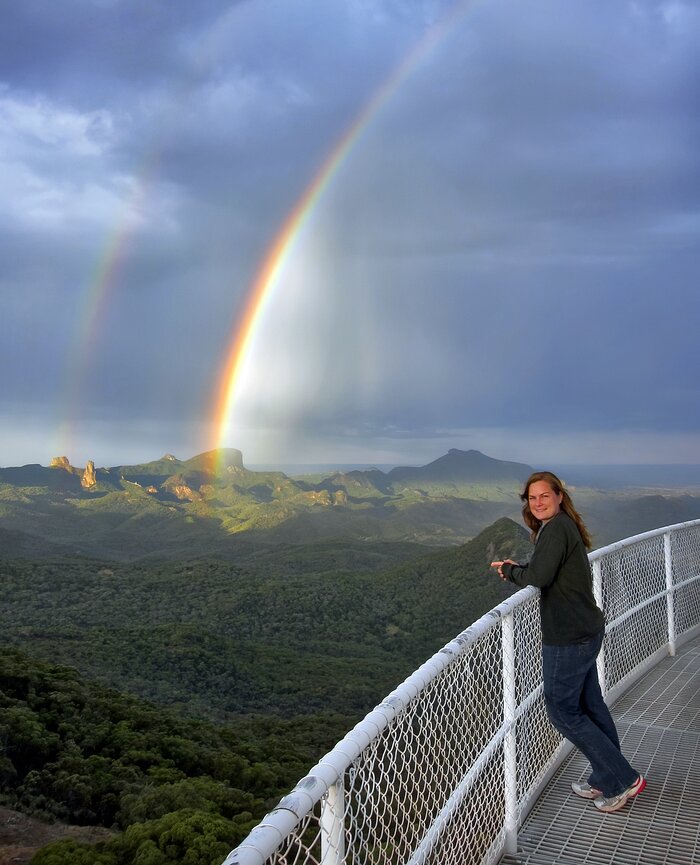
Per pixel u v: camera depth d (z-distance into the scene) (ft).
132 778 90.53
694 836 11.14
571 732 11.69
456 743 8.89
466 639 9.05
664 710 16.76
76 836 76.64
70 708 115.75
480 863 9.81
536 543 11.57
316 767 5.45
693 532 24.29
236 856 4.25
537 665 13.01
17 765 96.22
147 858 55.88
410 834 7.23
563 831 11.40
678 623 22.40
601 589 16.51
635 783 11.78
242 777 93.04
